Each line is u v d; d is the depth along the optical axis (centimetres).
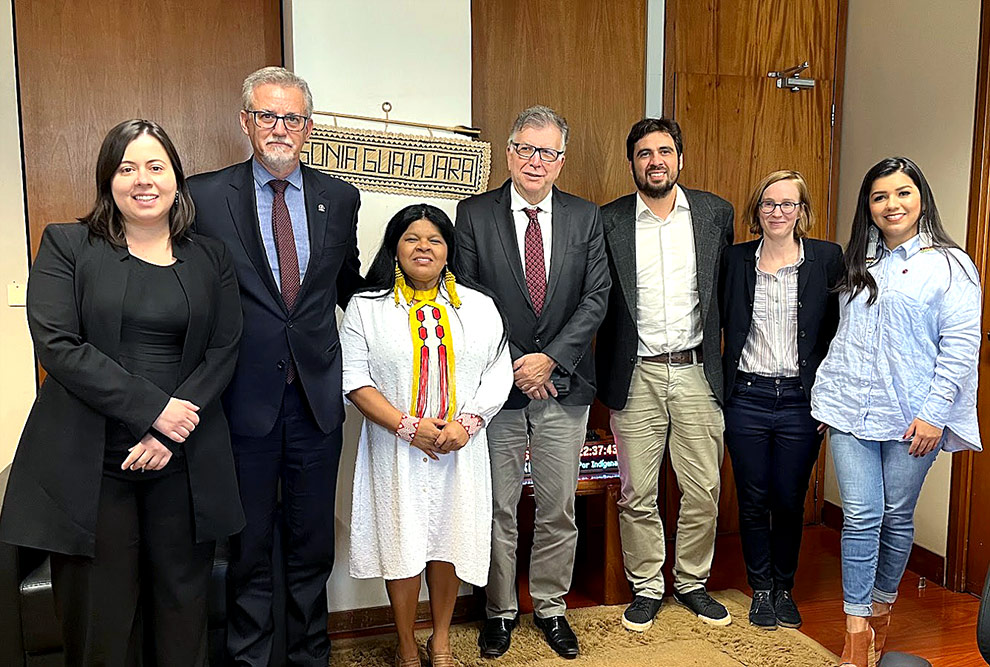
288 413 216
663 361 270
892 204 232
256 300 209
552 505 259
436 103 277
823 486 388
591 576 325
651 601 282
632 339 267
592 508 328
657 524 282
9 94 268
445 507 230
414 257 224
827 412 248
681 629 276
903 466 238
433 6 274
